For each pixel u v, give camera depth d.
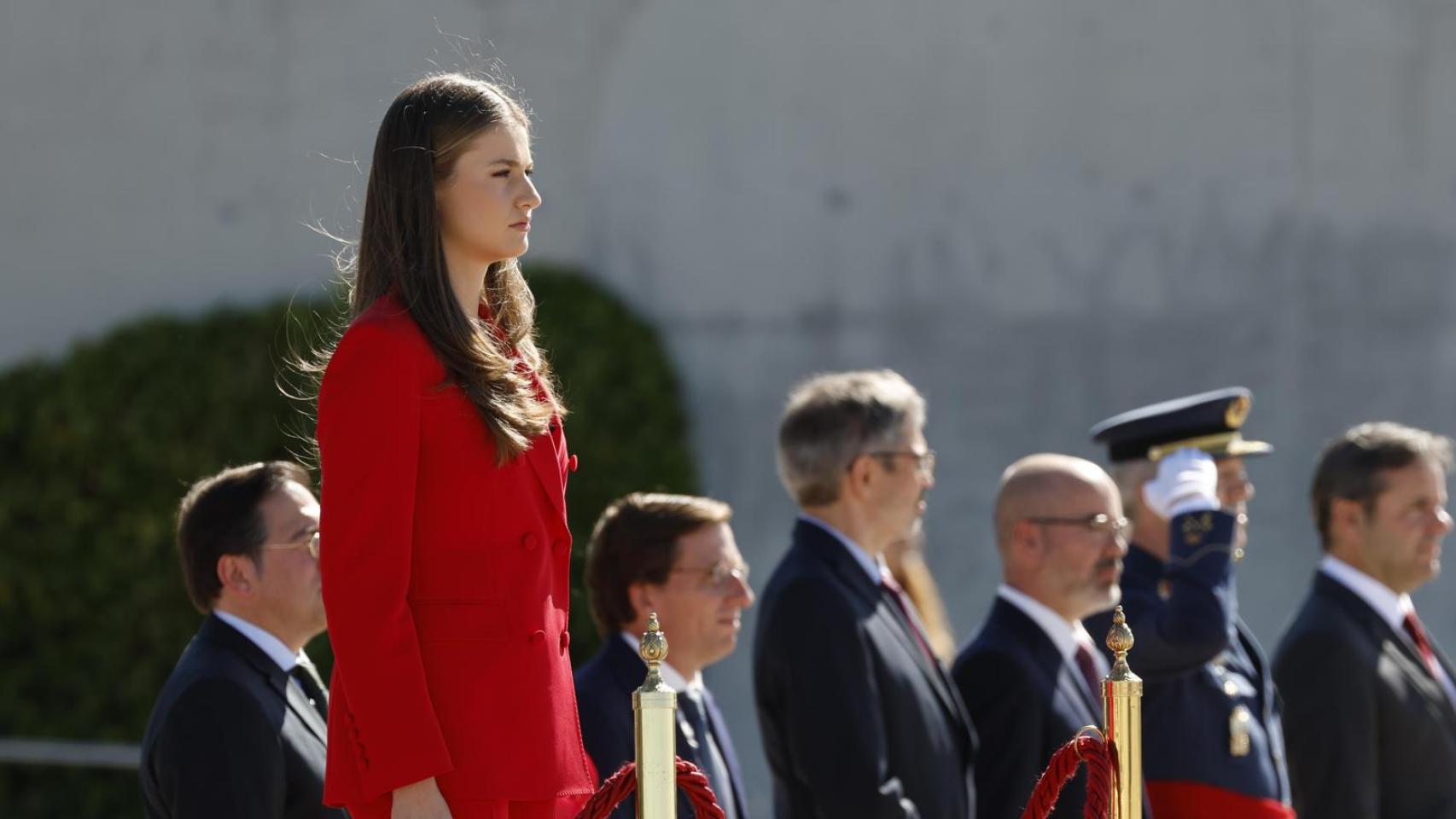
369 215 10.23
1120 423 17.52
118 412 29.62
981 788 15.40
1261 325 30.06
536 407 10.21
